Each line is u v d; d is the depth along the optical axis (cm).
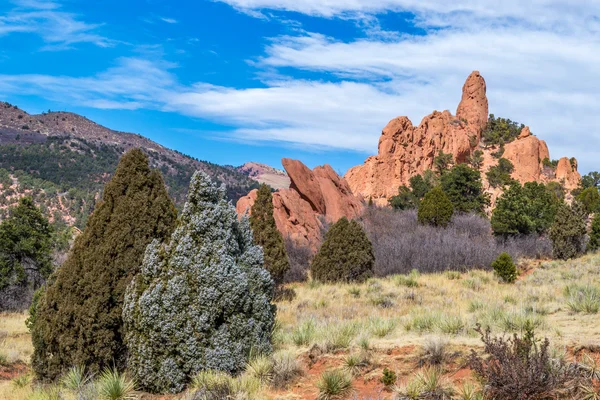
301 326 1045
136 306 827
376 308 1577
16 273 2592
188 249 862
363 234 2383
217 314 834
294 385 757
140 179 962
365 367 778
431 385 662
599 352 711
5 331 1562
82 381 823
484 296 1620
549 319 969
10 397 861
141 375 800
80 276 901
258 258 952
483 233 3828
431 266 2638
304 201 3462
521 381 604
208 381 762
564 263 2670
